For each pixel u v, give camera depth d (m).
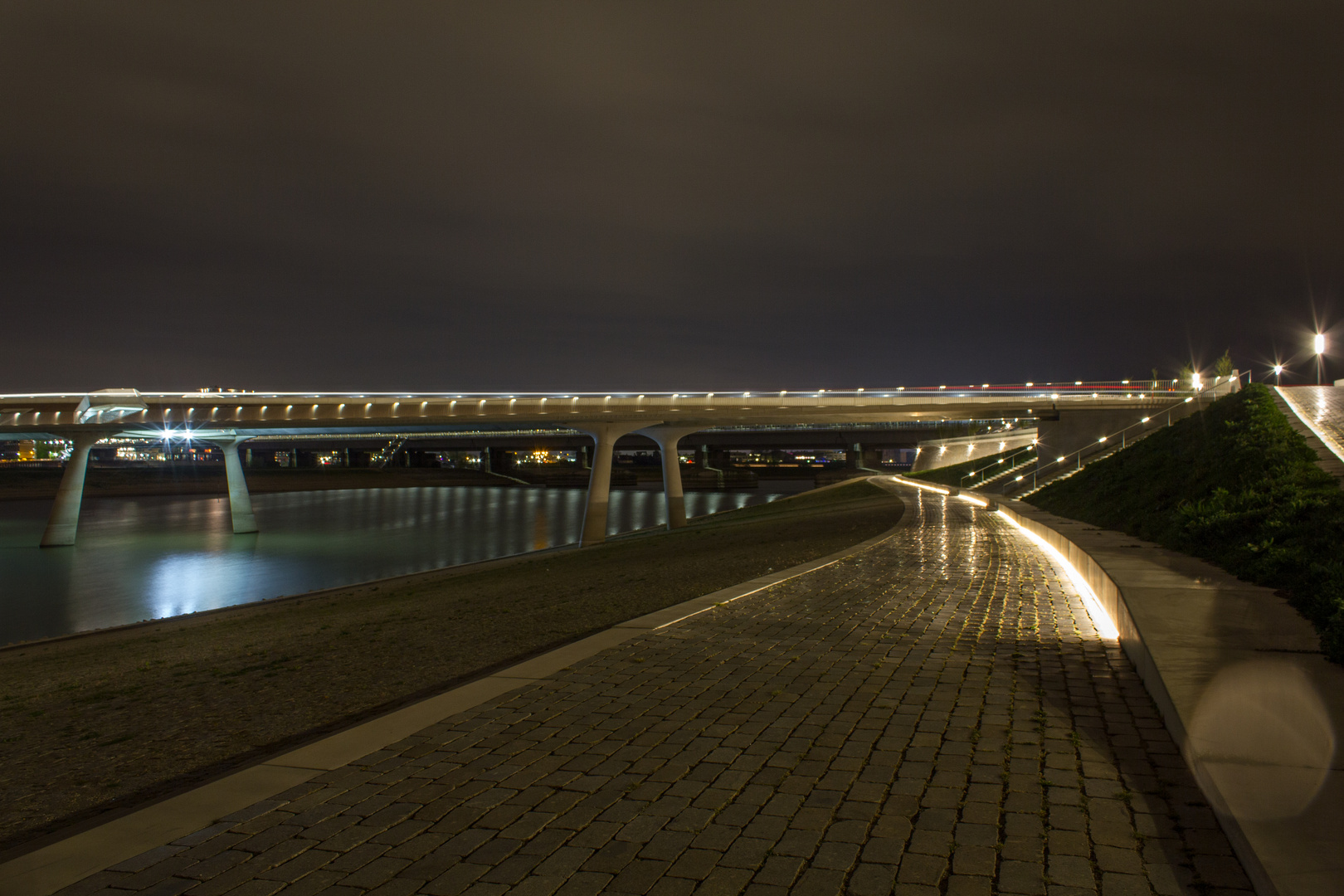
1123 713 7.43
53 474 161.75
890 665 9.46
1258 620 9.31
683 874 4.61
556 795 5.80
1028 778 5.90
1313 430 23.02
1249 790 4.89
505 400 87.69
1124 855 4.71
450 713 7.79
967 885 4.41
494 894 4.44
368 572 55.97
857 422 91.31
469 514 107.31
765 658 9.88
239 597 47.12
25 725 11.77
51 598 47.25
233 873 4.73
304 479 181.25
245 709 10.93
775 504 88.75
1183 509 18.03
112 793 7.84
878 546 24.22
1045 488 45.12
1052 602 13.88
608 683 8.83
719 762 6.40
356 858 4.89
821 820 5.29
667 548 38.41
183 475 172.50
